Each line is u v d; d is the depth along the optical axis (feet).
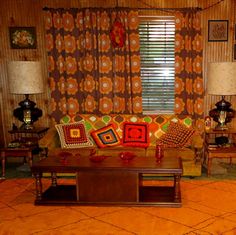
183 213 9.91
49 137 13.66
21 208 10.54
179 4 15.02
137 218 9.63
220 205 10.49
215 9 15.05
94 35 14.90
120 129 14.57
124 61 15.10
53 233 8.83
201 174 13.64
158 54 15.52
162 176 13.48
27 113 15.05
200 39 14.76
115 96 15.47
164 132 14.38
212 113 14.64
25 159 15.84
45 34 15.51
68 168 10.25
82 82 15.40
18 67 14.10
